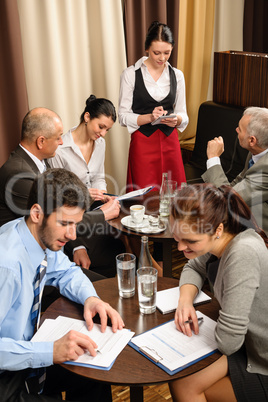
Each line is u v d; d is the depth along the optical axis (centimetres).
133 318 177
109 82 411
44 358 155
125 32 405
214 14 481
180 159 365
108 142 435
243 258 159
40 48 369
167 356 155
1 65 340
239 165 403
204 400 173
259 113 270
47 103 384
